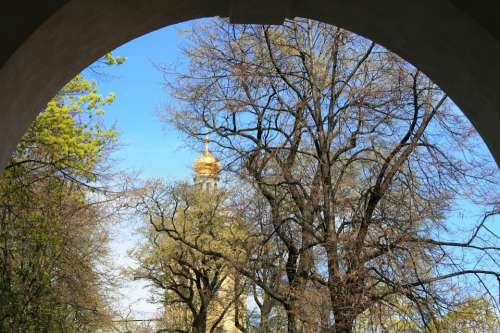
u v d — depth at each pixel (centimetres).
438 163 1437
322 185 1502
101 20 557
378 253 1352
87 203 2048
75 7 518
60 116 1712
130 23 591
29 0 504
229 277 2523
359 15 611
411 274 1330
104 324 2603
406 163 1483
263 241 1580
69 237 1917
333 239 1386
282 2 602
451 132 1488
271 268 1625
